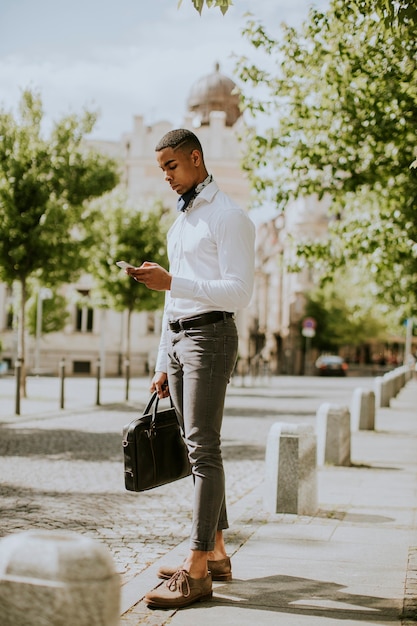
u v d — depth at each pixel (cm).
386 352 7962
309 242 1495
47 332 4106
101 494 807
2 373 3825
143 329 4681
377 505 776
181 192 461
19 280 2102
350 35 1126
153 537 618
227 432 1453
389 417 1998
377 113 1166
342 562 534
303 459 721
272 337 8575
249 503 780
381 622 401
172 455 465
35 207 2069
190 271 454
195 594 426
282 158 1333
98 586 221
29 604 218
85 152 2131
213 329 440
